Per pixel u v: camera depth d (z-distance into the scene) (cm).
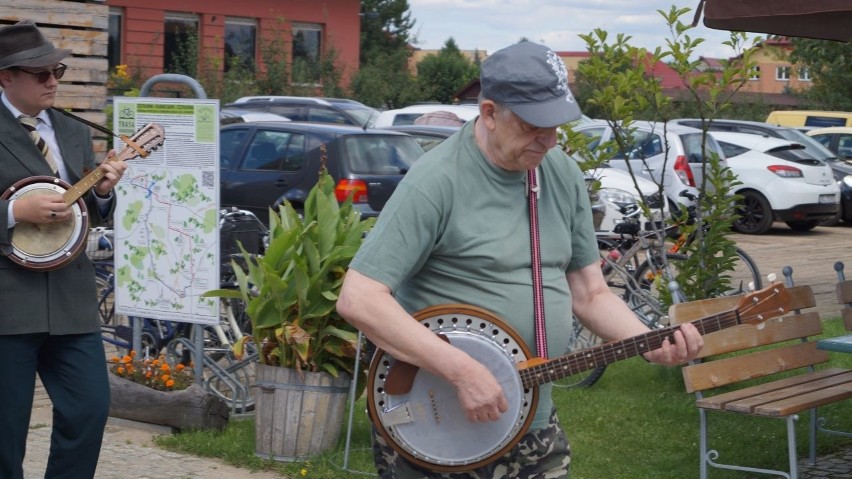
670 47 730
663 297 765
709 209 759
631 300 851
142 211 662
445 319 304
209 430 618
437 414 305
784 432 655
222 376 666
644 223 916
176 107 646
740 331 546
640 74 729
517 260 309
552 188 319
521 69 290
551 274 315
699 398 523
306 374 566
